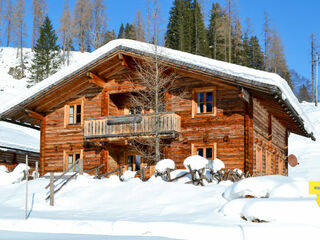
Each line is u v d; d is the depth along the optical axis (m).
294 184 10.20
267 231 8.26
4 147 27.73
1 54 91.69
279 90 16.09
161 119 18.97
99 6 89.25
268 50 76.56
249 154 17.84
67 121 22.12
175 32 70.81
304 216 8.77
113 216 11.22
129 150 21.88
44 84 20.86
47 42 69.06
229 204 10.12
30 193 15.49
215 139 18.61
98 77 20.62
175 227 9.10
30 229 10.41
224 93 18.78
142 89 20.28
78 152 21.56
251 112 18.27
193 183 14.48
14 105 21.20
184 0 81.25
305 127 23.34
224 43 72.00
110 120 20.06
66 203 13.68
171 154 19.42
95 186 14.88
